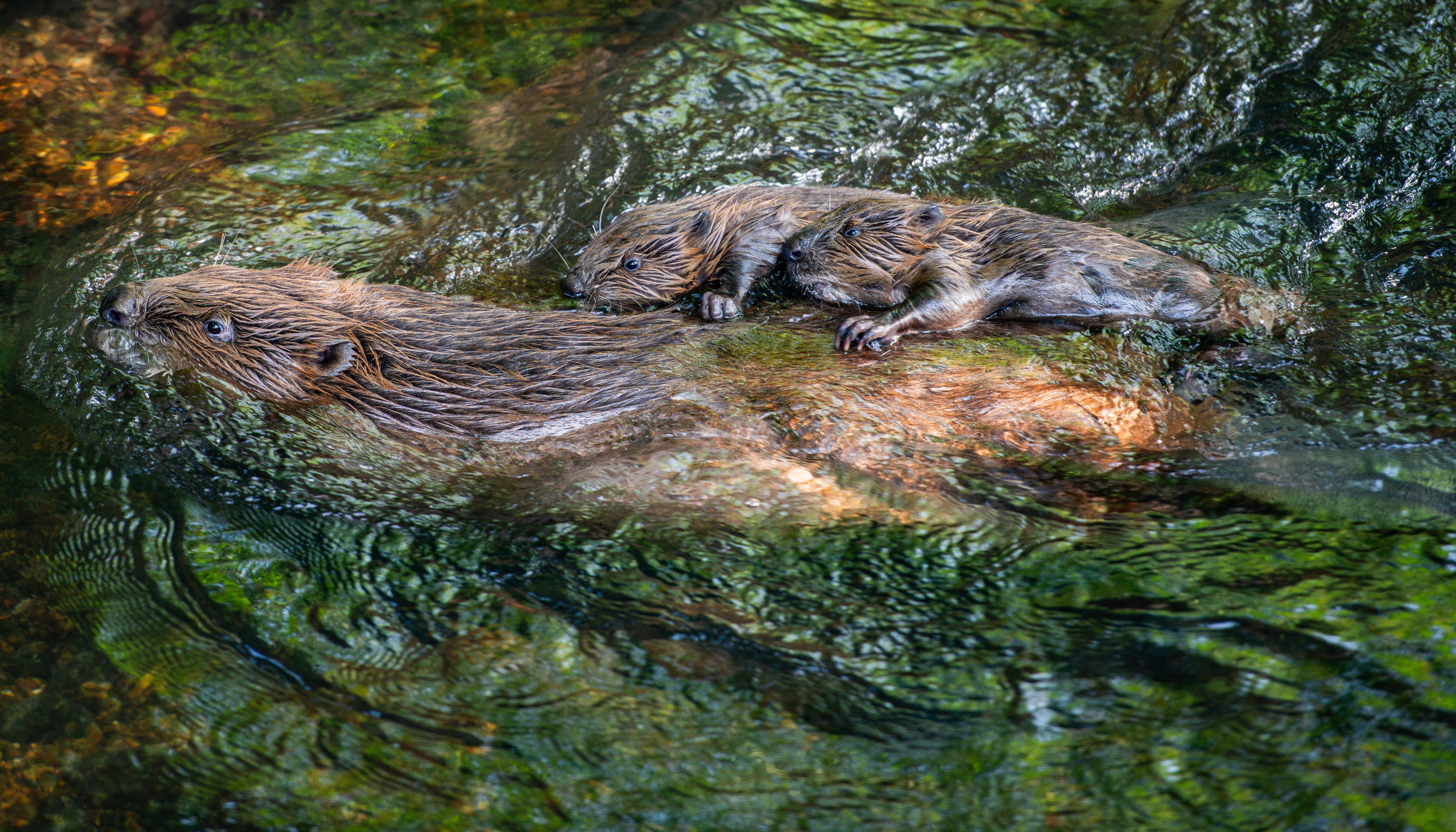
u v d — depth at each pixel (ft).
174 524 14.24
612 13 27.50
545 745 11.20
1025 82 23.67
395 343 15.25
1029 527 13.38
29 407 16.37
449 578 13.35
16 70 25.40
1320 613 11.52
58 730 11.71
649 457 14.49
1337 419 14.78
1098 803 9.95
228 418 15.10
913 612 12.35
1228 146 22.13
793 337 16.01
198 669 12.28
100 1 28.17
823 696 11.48
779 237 18.44
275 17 27.96
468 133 23.34
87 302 17.97
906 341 15.71
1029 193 21.40
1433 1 23.49
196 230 19.75
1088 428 14.61
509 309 15.96
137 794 11.01
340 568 13.52
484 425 14.84
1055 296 16.22
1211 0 24.76
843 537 13.47
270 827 10.55
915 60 24.22
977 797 10.20
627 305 18.24
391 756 11.14
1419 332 16.46
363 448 14.83
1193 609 11.80
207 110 24.80
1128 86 23.45
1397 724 10.18
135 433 15.33
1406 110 21.65
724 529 13.73
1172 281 16.25
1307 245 19.42
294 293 15.47
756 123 22.76
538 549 13.70
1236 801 9.73
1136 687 11.00
